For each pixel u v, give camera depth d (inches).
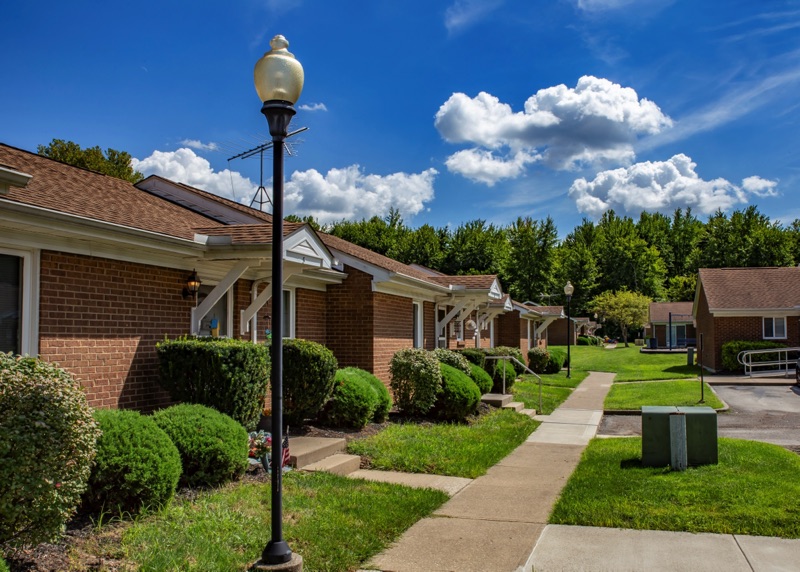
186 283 370.3
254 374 327.3
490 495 309.1
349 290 546.9
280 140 203.6
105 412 238.8
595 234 3405.5
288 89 202.2
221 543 210.8
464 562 217.6
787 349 1057.5
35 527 172.6
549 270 2706.7
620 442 463.8
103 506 220.4
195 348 318.0
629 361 1568.7
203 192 535.2
